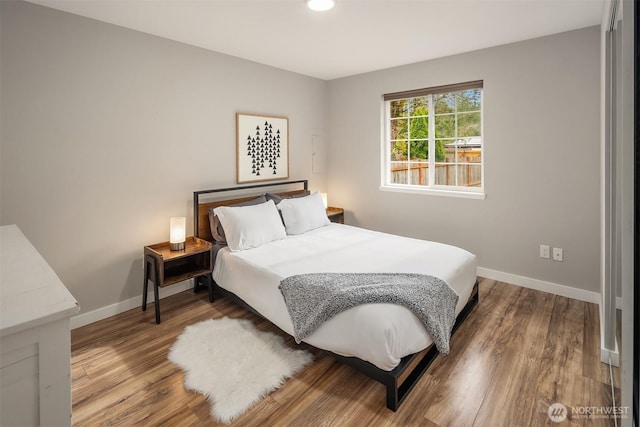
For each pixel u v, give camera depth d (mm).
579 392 1911
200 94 3359
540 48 3117
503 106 3367
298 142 4418
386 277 2309
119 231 2912
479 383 2004
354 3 2406
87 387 1992
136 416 1772
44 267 1129
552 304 3018
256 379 2037
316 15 2596
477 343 2414
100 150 2752
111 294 2902
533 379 2029
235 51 3463
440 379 2039
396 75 4078
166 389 1976
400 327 1829
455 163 3943
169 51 3104
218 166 3572
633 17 1202
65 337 836
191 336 2527
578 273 3117
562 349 2324
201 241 3199
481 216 3633
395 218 4309
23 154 2391
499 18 2689
